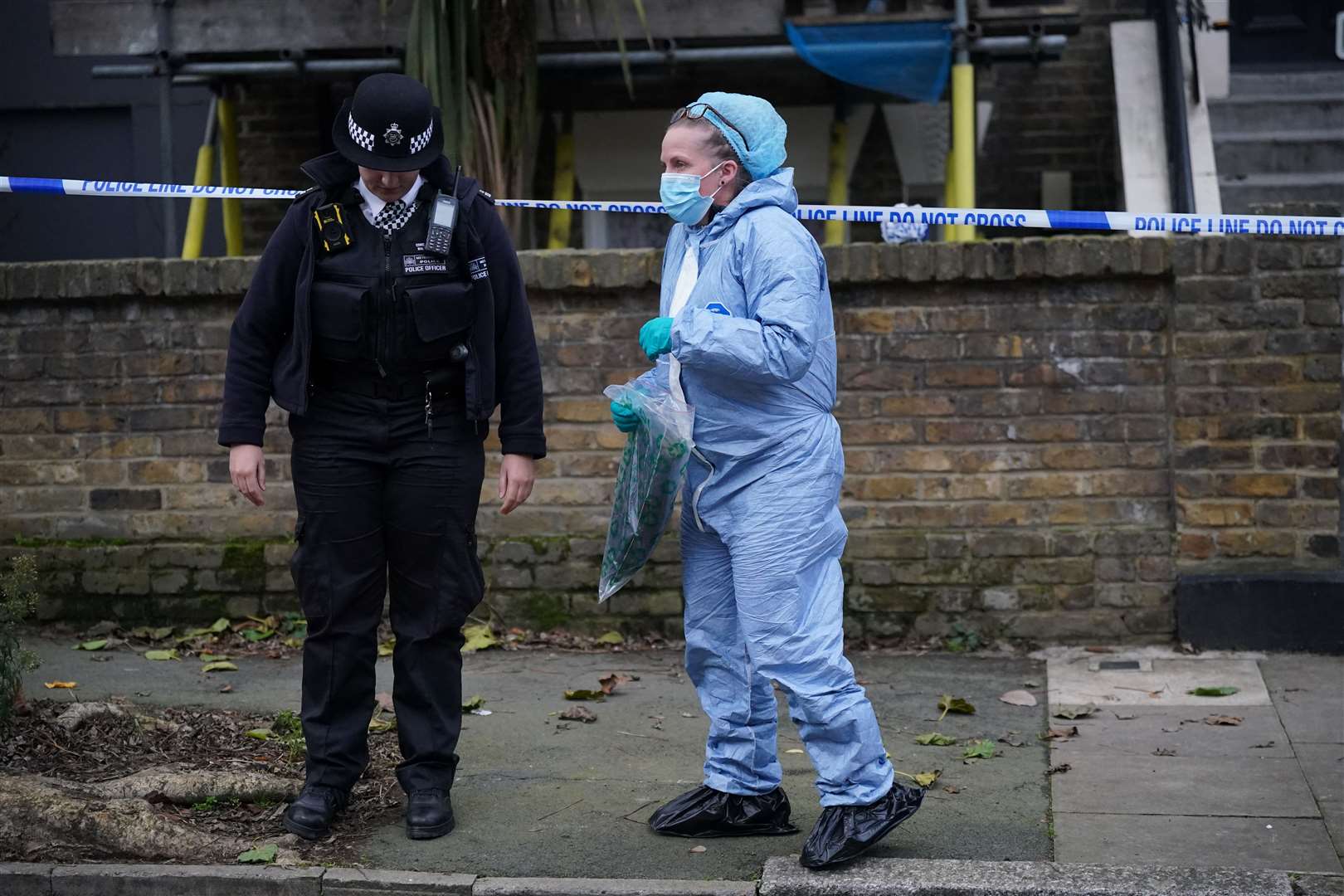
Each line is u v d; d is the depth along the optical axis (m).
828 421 4.23
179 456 7.31
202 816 4.58
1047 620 6.90
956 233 8.51
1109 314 6.79
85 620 7.36
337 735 4.48
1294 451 6.64
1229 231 6.26
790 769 5.14
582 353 7.07
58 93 11.36
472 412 4.39
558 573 7.17
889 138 10.25
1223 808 4.62
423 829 4.42
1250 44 10.98
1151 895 3.87
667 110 10.28
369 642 4.50
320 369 4.39
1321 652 6.60
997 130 10.45
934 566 6.96
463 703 5.96
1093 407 6.83
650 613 7.16
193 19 8.64
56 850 4.27
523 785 4.97
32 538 7.39
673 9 8.48
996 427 6.89
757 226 4.11
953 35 8.41
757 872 4.16
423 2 7.73
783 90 10.21
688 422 4.15
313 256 4.29
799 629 4.11
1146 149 9.21
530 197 8.34
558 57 8.77
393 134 4.14
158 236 11.27
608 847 4.37
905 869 4.07
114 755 5.15
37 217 11.44
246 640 7.08
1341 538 6.64
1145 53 9.84
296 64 8.73
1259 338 6.62
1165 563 6.82
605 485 7.13
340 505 4.39
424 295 4.27
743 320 3.96
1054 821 4.54
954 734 5.57
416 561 4.46
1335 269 6.55
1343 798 4.69
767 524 4.11
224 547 7.28
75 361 7.33
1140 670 6.42
